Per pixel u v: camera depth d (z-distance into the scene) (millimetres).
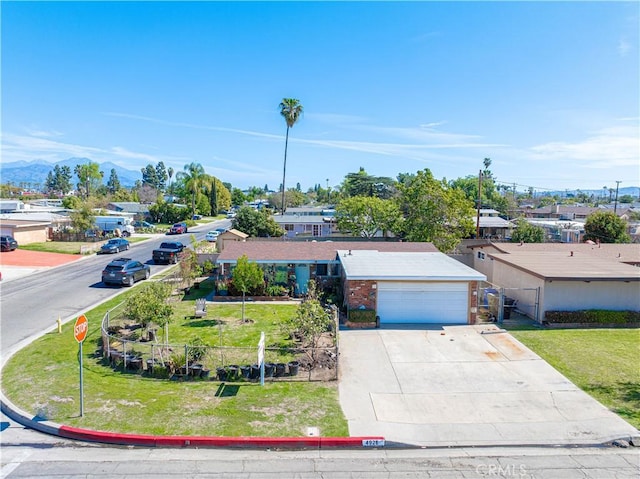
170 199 108125
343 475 8109
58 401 10891
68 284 26000
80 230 46312
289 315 19656
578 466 8508
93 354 14328
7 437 9438
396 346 15695
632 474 8242
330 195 118000
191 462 8539
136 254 38844
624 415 10648
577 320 18453
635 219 77062
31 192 146000
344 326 18250
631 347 15680
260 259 23312
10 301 21906
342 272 22266
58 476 7953
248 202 132375
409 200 35906
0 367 13234
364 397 11484
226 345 15328
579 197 157375
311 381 12453
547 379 12797
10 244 37469
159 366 12672
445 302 18938
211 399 11125
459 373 13211
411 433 9695
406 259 22531
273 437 9328
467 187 104062
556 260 21984
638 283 18984
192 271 25328
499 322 19094
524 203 131875
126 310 16000
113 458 8656
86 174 107188
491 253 25516
